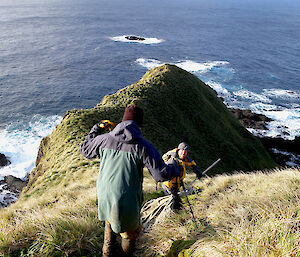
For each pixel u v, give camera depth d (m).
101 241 3.68
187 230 3.85
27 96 79.12
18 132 59.72
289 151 53.66
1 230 4.03
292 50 152.38
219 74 104.62
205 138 38.31
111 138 2.56
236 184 6.80
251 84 95.56
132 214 2.43
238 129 46.66
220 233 3.21
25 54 122.88
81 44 146.75
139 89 38.16
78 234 3.64
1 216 7.80
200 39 171.75
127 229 2.54
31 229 3.94
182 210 4.86
